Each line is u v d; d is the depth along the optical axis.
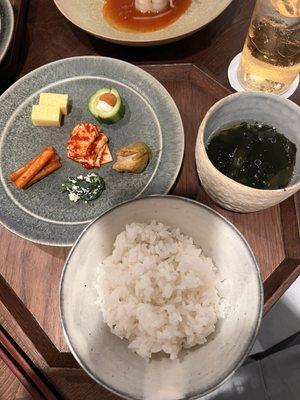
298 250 0.26
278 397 0.28
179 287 0.23
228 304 0.22
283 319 0.29
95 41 0.32
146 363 0.22
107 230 0.23
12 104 0.30
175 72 0.30
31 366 0.24
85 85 0.30
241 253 0.22
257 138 0.24
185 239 0.24
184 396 0.19
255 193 0.21
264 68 0.28
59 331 0.25
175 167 0.27
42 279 0.26
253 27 0.26
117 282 0.23
